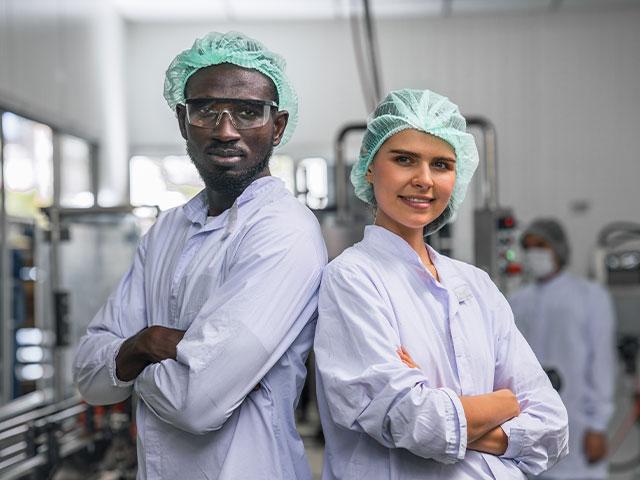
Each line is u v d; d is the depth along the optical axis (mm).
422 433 1273
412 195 1444
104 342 1550
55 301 3541
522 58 7457
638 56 7363
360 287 1398
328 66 7523
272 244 1461
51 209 3475
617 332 4383
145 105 7578
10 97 4551
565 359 3482
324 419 1456
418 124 1427
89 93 6285
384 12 7375
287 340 1454
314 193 4707
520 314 3668
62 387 3559
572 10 7426
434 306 1454
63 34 5641
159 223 1700
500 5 7238
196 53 1505
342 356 1381
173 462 1475
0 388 4281
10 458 2553
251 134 1501
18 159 4688
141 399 1506
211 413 1363
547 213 7391
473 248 3146
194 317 1506
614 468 4348
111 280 4105
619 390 4410
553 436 1414
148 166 7566
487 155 3129
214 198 1594
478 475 1365
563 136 7406
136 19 7566
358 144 7473
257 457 1437
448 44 7500
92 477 3002
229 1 7090
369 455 1390
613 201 7344
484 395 1365
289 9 7289
